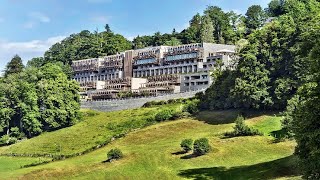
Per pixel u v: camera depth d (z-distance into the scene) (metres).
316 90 60.00
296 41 133.12
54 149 151.00
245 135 113.75
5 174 105.38
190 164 95.00
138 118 163.25
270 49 139.50
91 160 110.44
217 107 152.00
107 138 149.75
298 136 60.12
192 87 195.62
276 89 132.75
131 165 98.38
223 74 160.38
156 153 104.75
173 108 164.25
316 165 57.34
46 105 186.62
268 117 131.62
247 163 91.12
